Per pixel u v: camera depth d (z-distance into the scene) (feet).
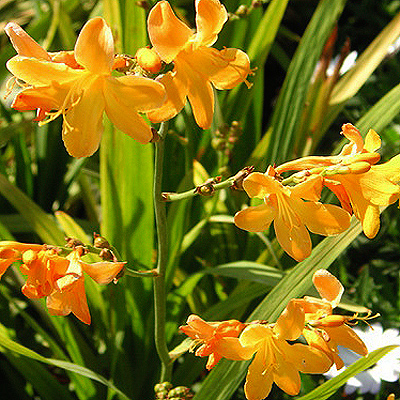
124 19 1.48
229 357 0.93
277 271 1.34
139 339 1.47
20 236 1.74
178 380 1.41
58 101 0.87
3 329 1.33
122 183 1.42
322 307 0.95
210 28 0.87
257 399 0.95
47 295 0.92
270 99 2.42
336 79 1.64
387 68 2.28
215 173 1.62
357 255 1.80
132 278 1.43
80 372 1.16
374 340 1.40
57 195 1.83
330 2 1.59
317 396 1.10
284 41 2.52
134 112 0.86
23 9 2.49
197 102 0.89
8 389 1.51
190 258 1.60
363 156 0.91
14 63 0.84
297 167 0.94
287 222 0.90
